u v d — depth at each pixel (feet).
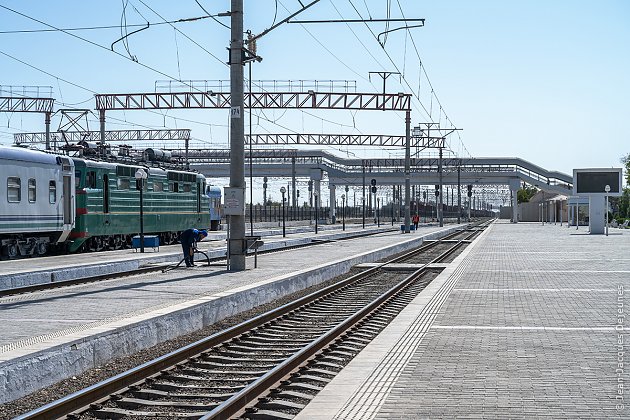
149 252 113.80
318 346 41.16
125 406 28.96
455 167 354.74
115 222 118.21
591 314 49.24
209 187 215.51
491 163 355.56
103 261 90.58
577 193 204.74
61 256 102.78
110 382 30.60
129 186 123.03
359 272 98.89
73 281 71.87
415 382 29.60
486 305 54.24
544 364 33.01
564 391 27.91
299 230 236.63
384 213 480.23
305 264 91.40
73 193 106.11
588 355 35.06
